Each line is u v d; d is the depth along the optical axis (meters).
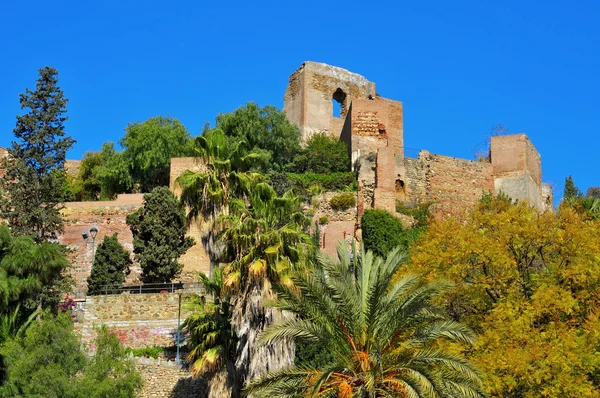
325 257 28.33
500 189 60.75
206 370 31.06
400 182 57.53
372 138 60.28
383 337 27.14
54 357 32.62
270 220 32.81
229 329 31.73
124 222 52.31
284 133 60.84
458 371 26.56
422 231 50.69
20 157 51.69
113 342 34.25
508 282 34.72
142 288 44.69
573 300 32.09
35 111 52.91
